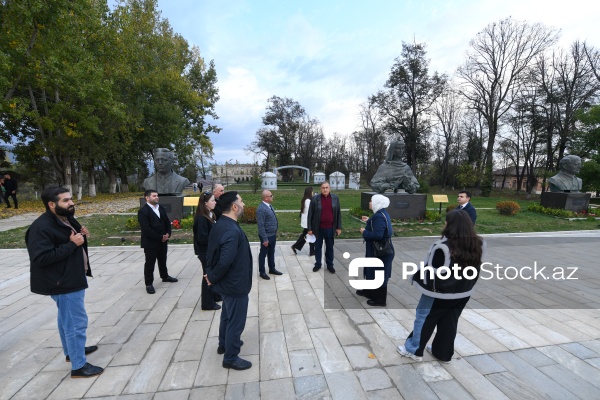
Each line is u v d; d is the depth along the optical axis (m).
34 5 11.90
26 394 2.60
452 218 2.74
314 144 55.56
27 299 4.62
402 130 30.64
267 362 3.06
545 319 4.00
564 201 13.32
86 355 3.18
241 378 2.82
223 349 3.19
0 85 11.86
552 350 3.27
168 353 3.22
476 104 27.97
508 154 31.27
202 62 32.06
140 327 3.76
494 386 2.70
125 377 2.83
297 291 4.91
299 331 3.67
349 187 39.19
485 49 25.78
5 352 3.25
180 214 10.48
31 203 18.14
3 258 6.79
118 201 19.69
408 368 2.96
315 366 3.00
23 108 13.61
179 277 5.57
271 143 50.41
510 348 3.31
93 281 5.35
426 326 2.92
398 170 12.09
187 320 3.94
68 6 13.07
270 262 5.64
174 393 2.62
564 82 23.00
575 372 2.90
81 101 17.25
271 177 32.88
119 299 4.59
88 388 2.68
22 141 20.62
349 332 3.65
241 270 2.83
